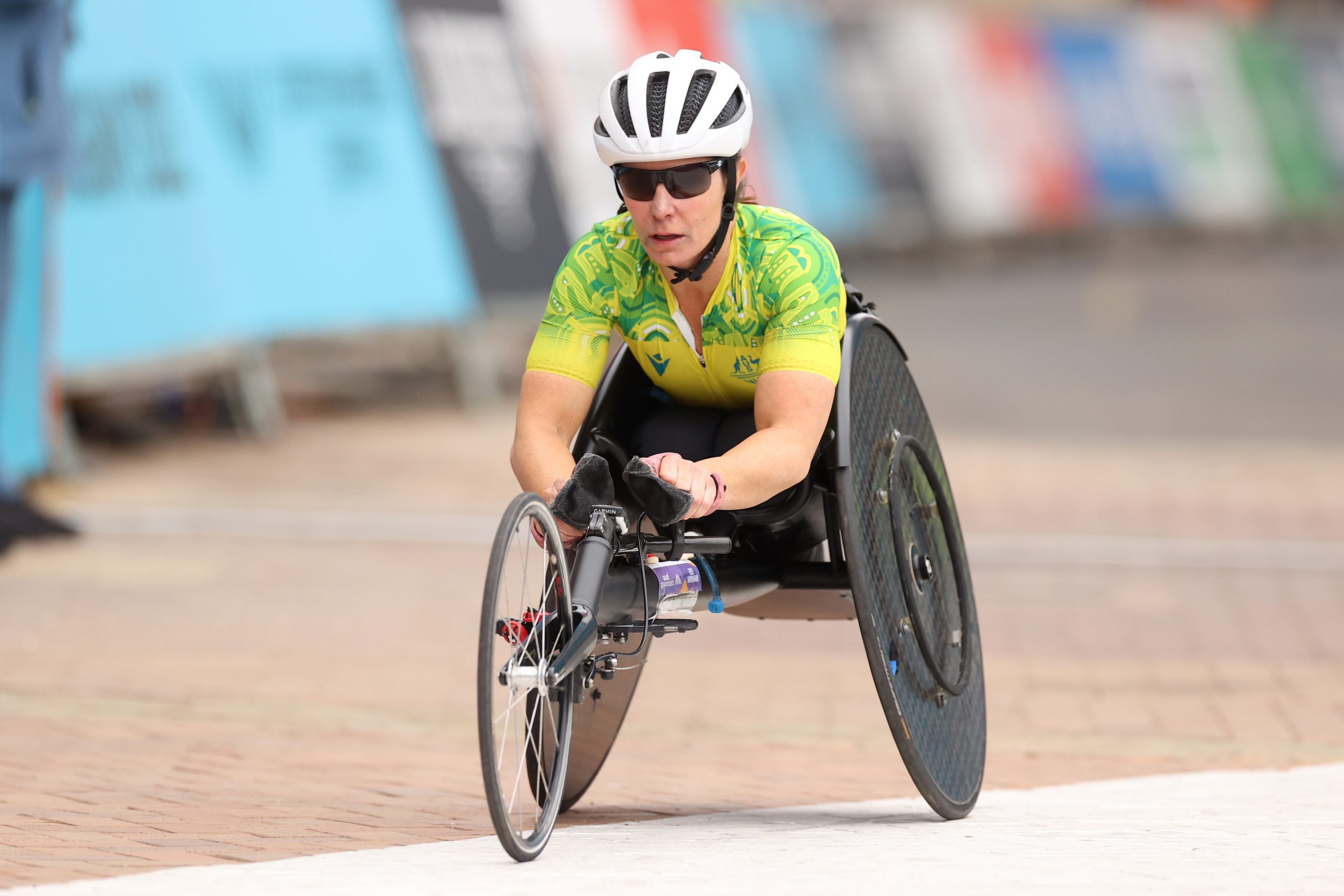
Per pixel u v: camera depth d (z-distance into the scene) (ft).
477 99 173.06
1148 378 213.05
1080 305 302.04
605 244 44.83
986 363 226.38
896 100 320.29
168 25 143.64
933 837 42.88
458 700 75.41
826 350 43.42
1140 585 106.11
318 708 72.38
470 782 56.59
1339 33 465.88
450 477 138.00
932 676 47.16
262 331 147.43
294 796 52.16
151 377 140.46
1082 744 67.05
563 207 179.63
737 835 43.34
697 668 84.17
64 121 119.44
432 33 169.99
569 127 185.16
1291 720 72.49
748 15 281.95
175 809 48.73
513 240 171.42
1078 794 53.72
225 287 144.36
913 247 352.90
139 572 103.55
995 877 35.68
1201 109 404.36
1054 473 148.56
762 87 280.31
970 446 162.91
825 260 43.96
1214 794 53.47
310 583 102.01
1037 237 393.09
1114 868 37.01
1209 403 193.06
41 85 118.11
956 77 336.70
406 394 174.60
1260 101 424.87
